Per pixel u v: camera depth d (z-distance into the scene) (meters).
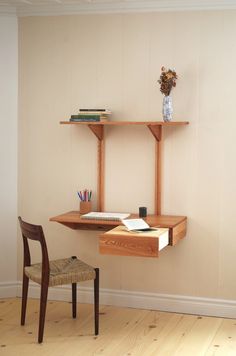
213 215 5.20
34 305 5.51
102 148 5.41
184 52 5.16
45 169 5.58
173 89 5.20
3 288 5.69
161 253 5.36
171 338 4.77
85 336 4.80
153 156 5.31
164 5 5.16
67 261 5.05
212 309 5.24
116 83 5.35
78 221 5.07
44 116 5.54
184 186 5.25
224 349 4.57
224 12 5.05
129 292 5.46
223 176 5.15
